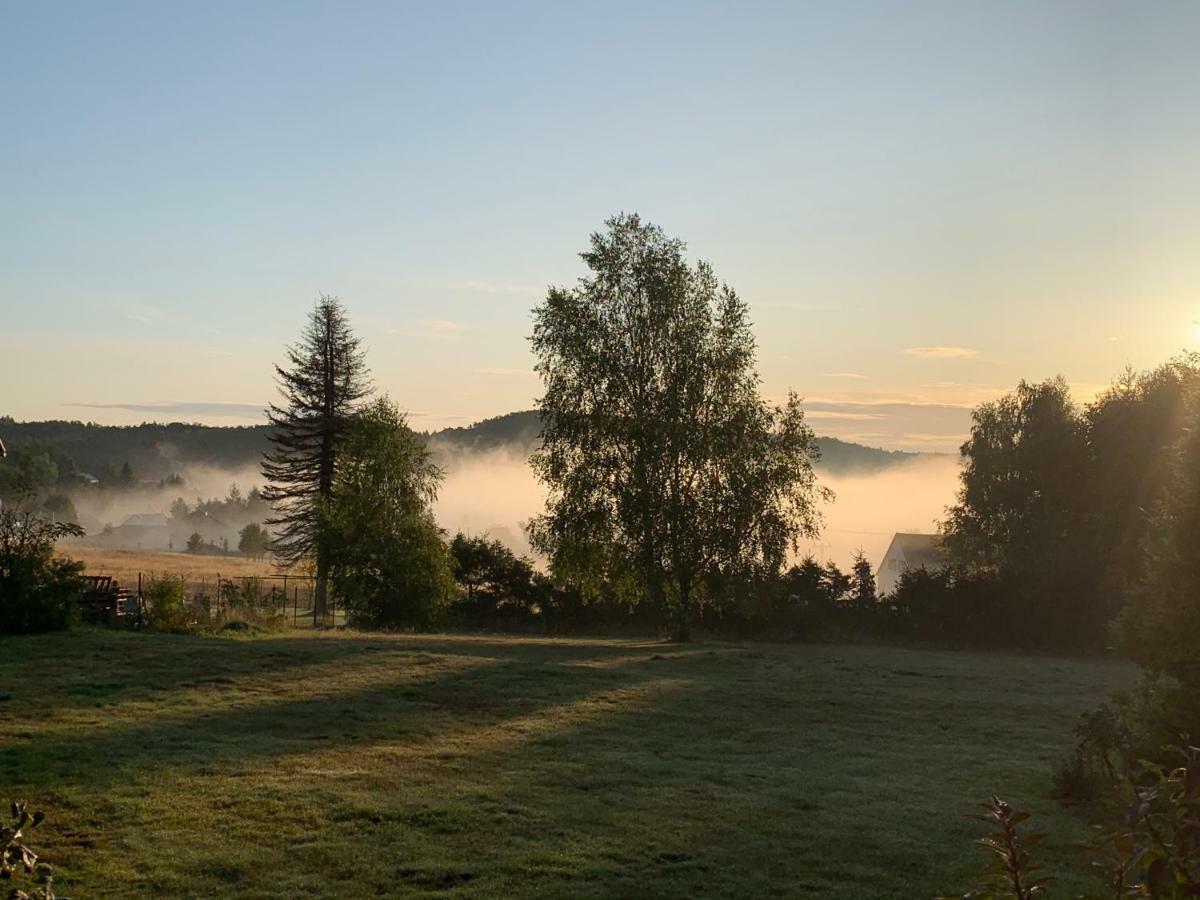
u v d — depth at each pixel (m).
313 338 61.78
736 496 37.94
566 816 12.02
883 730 19.02
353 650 25.00
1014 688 26.83
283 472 60.50
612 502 38.62
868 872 10.43
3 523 25.48
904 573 45.62
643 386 38.75
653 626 45.00
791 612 43.62
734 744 16.92
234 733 15.55
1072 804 13.42
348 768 13.82
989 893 3.96
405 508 43.00
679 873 10.24
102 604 28.41
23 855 5.07
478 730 16.88
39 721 15.62
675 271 38.72
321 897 9.29
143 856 10.15
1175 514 12.87
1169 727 12.37
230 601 34.91
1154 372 51.06
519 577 46.62
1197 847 3.62
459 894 9.45
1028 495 52.66
